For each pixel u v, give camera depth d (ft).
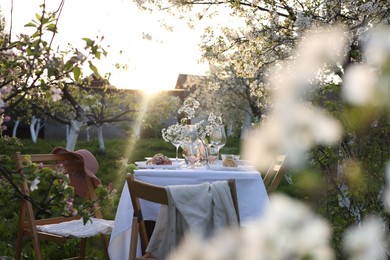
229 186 10.36
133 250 10.98
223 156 16.24
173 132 16.71
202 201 10.13
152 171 13.38
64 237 12.64
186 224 10.12
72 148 35.29
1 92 8.67
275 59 27.86
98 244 17.97
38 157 13.99
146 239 11.24
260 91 29.86
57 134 100.27
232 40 31.89
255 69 29.66
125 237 13.30
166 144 77.25
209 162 16.12
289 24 27.09
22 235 13.70
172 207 10.17
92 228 13.19
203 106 81.35
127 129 57.52
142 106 47.14
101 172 42.39
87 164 14.66
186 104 16.80
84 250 15.25
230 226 10.08
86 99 39.81
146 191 10.48
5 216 21.36
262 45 28.50
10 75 8.63
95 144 79.15
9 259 11.18
